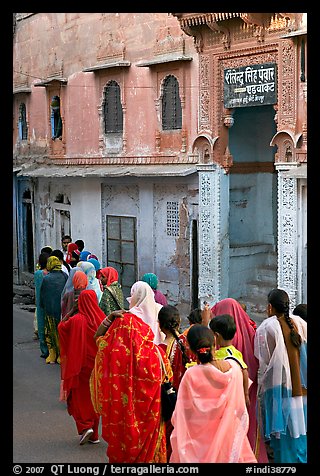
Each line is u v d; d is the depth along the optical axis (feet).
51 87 54.13
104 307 24.68
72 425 22.57
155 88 41.83
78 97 50.55
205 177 37.63
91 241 50.01
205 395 14.25
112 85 46.60
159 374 16.37
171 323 17.92
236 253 38.83
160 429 16.46
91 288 27.20
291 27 31.42
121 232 46.75
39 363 31.94
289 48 31.71
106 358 16.60
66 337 20.61
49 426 22.45
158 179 42.14
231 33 35.06
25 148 59.93
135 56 43.73
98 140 48.29
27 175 55.31
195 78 38.70
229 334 15.46
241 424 14.39
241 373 14.65
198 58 37.76
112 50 45.80
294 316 18.34
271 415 17.58
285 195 32.14
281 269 32.50
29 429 22.15
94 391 16.97
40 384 28.02
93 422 20.45
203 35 36.94
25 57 58.80
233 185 39.37
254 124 39.65
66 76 52.16
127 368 16.26
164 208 42.34
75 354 20.15
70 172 49.73
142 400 16.20
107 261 48.39
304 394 17.94
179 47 39.65
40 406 24.79
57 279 31.58
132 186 45.19
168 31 40.50
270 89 33.12
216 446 14.01
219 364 14.48
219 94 36.50
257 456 17.80
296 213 31.68
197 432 14.16
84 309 20.57
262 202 40.45
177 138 40.52
